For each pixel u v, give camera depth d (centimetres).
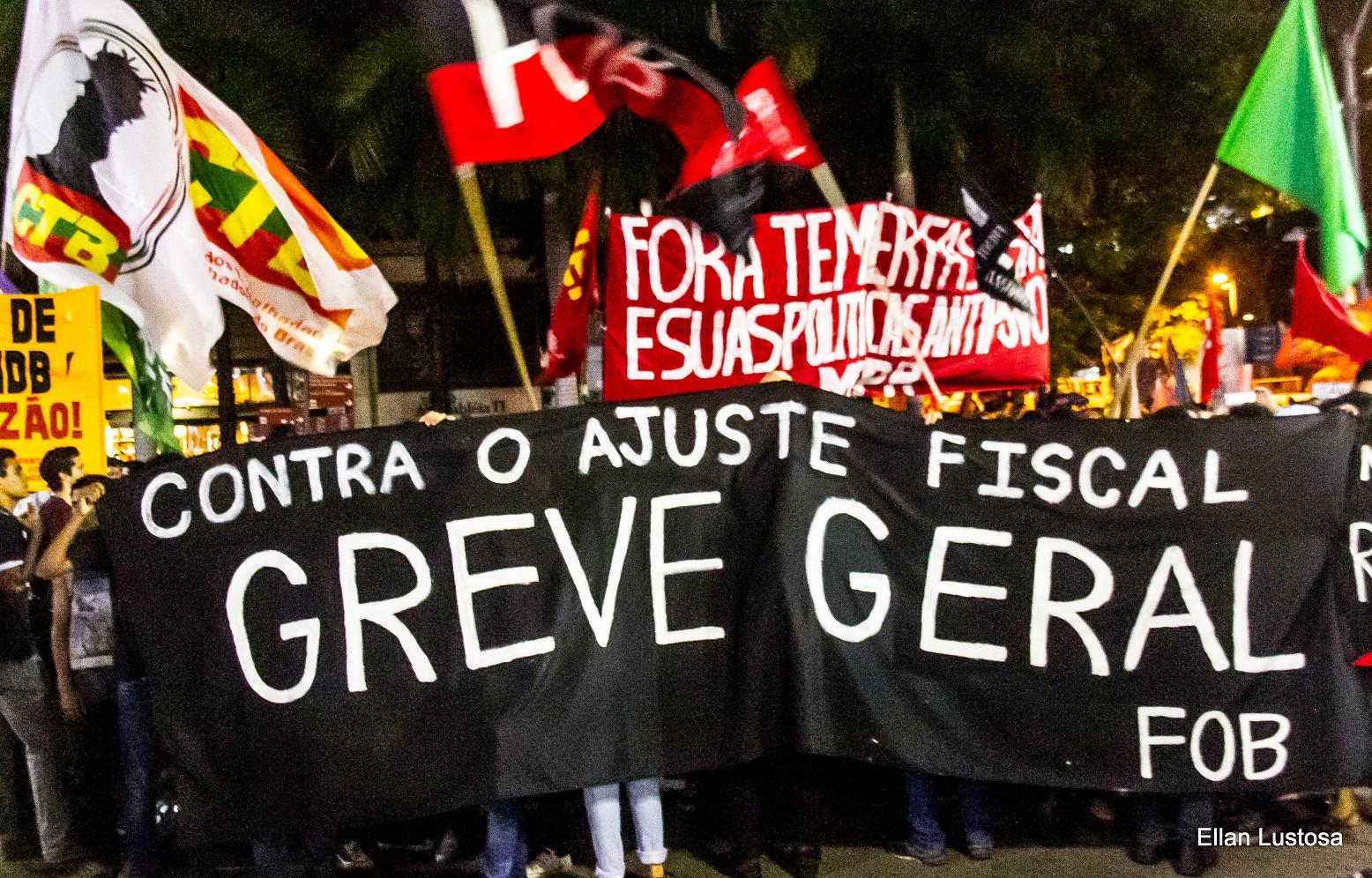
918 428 409
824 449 409
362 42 650
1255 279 1266
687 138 484
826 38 693
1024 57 700
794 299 507
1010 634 409
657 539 402
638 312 496
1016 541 409
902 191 704
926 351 543
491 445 395
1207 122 809
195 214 450
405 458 390
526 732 388
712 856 459
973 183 512
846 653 404
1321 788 411
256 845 412
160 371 514
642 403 405
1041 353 559
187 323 439
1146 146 833
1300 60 448
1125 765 407
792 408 408
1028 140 737
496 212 837
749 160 475
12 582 435
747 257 501
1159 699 407
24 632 444
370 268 486
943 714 407
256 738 376
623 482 402
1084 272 1078
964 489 410
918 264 534
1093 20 742
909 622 408
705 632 403
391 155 679
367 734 381
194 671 374
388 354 1122
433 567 388
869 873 438
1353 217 448
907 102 719
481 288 1114
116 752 460
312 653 380
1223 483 410
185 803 373
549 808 499
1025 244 557
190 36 629
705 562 404
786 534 403
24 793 491
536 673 391
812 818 430
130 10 432
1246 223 1258
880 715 404
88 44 429
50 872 454
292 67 657
